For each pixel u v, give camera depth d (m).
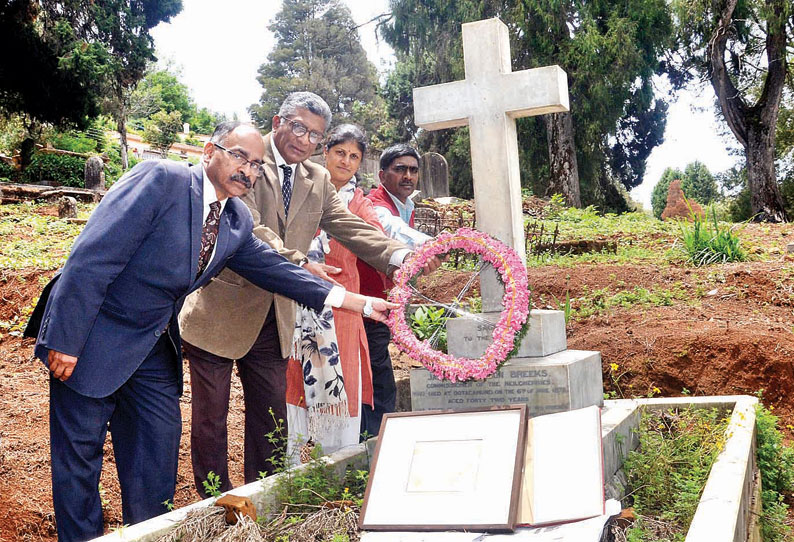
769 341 5.77
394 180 4.96
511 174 3.91
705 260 8.73
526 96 3.81
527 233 11.34
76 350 2.98
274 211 3.97
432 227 11.85
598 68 22.70
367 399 4.52
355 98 68.31
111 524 3.81
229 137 3.26
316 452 3.48
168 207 3.14
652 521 3.03
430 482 2.92
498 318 3.73
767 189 24.98
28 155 26.67
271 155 4.00
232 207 3.44
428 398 3.72
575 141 25.22
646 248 11.02
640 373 5.84
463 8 23.83
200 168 3.31
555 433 3.05
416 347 3.54
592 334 6.33
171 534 2.64
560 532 2.64
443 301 7.94
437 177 17.22
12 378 5.75
